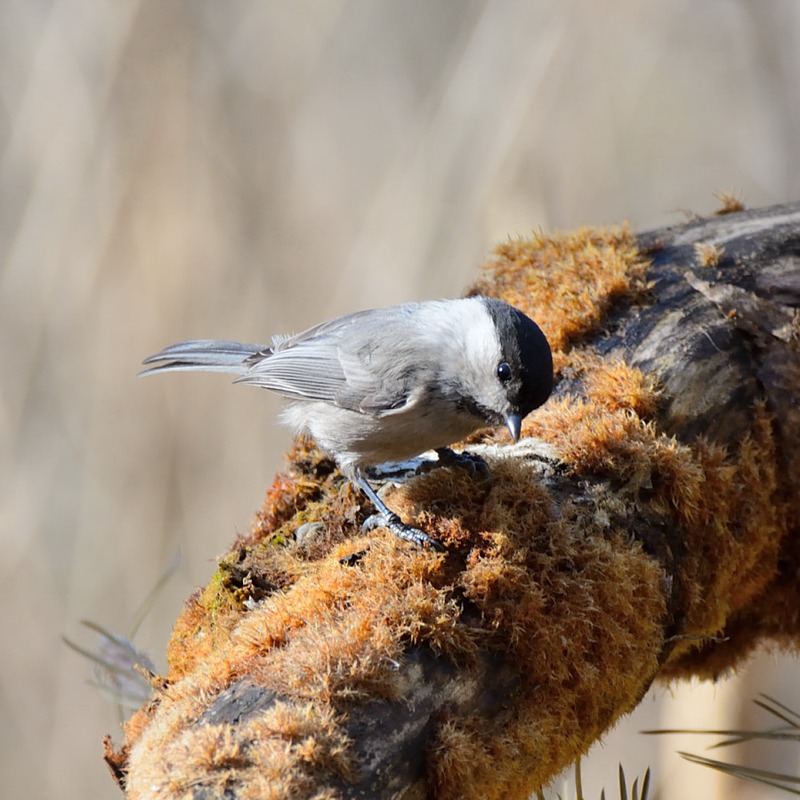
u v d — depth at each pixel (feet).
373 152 50.52
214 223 45.98
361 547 18.67
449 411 22.80
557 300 24.76
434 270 45.01
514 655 17.25
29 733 42.83
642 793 19.63
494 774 16.34
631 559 18.94
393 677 15.85
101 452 45.27
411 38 52.54
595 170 48.67
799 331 23.54
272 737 14.58
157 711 16.84
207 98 46.55
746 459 22.76
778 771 34.01
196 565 44.27
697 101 51.44
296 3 48.49
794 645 25.11
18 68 49.26
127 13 45.09
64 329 45.62
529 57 45.09
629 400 21.89
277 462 45.16
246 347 29.43
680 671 25.05
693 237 25.85
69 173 45.44
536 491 19.34
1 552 44.27
